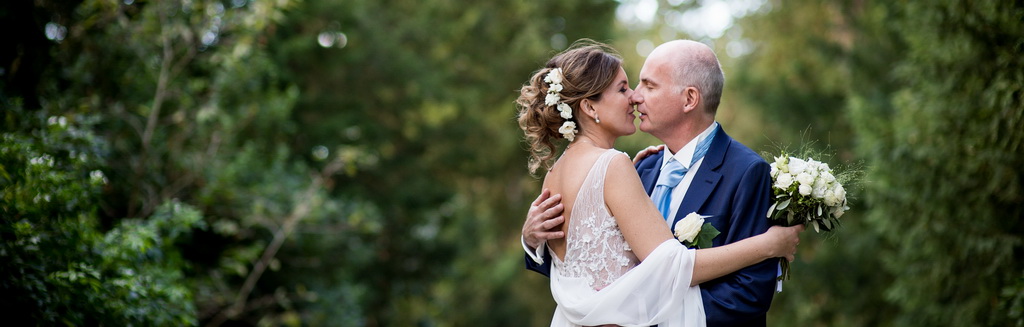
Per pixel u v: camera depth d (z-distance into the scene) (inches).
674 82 119.6
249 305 339.0
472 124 639.1
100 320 165.8
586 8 673.0
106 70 277.7
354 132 494.3
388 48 525.7
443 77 608.1
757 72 529.0
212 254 335.3
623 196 115.5
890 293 313.0
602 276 117.1
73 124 220.7
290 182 345.4
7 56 229.1
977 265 269.7
